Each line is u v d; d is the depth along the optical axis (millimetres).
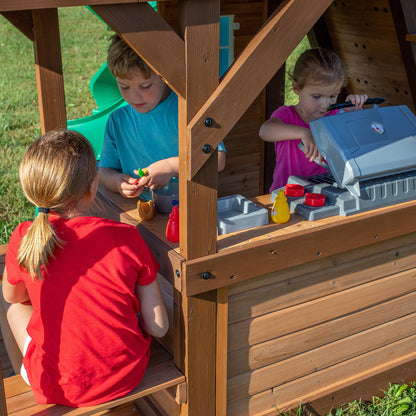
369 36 3254
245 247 1872
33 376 1776
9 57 9141
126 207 2219
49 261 1703
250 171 3832
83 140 1751
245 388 2150
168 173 2197
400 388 2586
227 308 1949
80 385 1739
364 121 2158
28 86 7867
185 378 1954
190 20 1553
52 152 1684
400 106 2281
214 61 1631
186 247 1782
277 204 2033
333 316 2256
